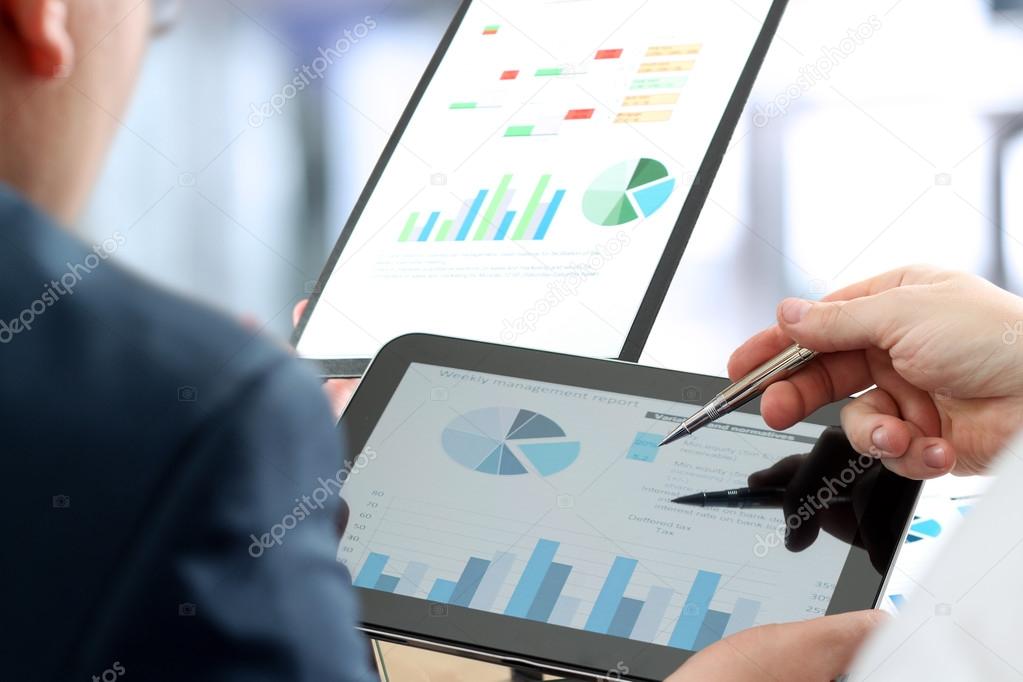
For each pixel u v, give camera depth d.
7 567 0.48
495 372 0.78
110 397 0.50
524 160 1.09
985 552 0.33
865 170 1.68
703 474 0.70
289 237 2.46
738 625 0.62
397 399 0.78
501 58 1.18
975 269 2.02
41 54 0.50
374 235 1.10
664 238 0.99
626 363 0.78
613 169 1.05
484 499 0.71
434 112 1.17
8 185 0.53
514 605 0.66
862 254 1.49
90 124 0.55
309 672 0.51
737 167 2.07
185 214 2.49
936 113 2.42
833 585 0.63
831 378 0.77
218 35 2.86
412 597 0.67
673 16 1.15
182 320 0.53
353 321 1.03
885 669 0.33
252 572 0.50
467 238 1.06
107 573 0.48
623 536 0.68
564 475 0.71
